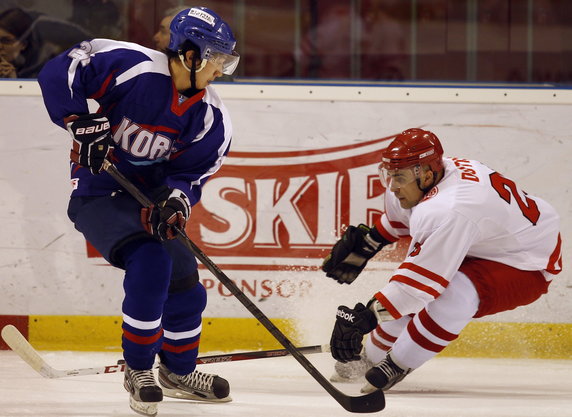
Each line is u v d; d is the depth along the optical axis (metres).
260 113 14.59
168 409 10.09
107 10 16.05
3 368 12.72
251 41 17.09
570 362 14.12
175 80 9.63
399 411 10.14
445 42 17.22
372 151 14.64
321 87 14.57
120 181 9.43
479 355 14.52
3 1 15.80
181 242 10.13
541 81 17.22
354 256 12.55
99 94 9.48
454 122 14.58
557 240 11.37
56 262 14.50
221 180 14.65
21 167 14.47
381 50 17.23
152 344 9.55
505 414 10.06
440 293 10.34
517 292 10.95
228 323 14.66
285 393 11.29
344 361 10.61
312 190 14.66
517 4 17.03
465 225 10.37
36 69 16.00
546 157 14.59
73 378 11.91
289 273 14.68
